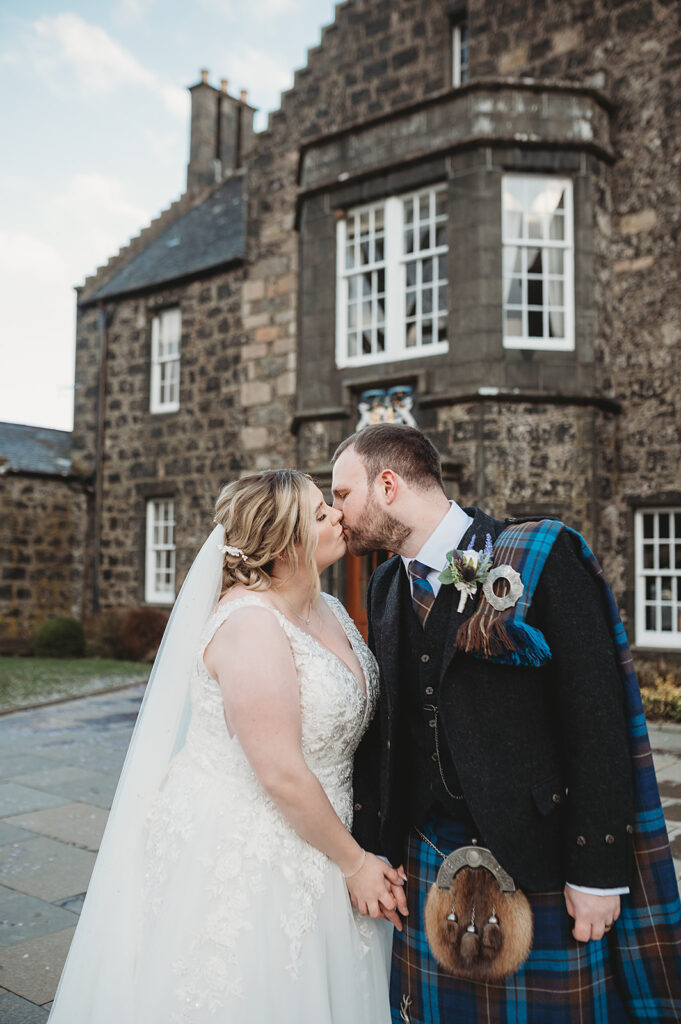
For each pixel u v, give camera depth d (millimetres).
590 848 1521
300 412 10039
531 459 8734
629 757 1573
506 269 9109
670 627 8938
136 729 1914
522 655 1549
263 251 11984
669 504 8867
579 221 9023
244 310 12172
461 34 10641
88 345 14523
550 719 1624
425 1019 1711
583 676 1559
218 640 1775
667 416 8922
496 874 1584
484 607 1604
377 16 10875
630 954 1626
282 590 1910
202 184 16062
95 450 14320
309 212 10250
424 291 9539
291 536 1857
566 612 1590
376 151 9672
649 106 9102
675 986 1582
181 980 1644
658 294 9031
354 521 1817
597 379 9016
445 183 9336
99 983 1751
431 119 9227
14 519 13914
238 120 17031
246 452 12031
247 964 1648
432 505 1788
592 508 8750
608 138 9297
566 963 1574
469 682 1618
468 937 1573
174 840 1754
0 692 9453
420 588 1753
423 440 1843
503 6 9977
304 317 10234
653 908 1593
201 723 1822
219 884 1688
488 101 8906
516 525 1741
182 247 13961
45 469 14172
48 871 3920
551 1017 1562
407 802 1800
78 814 4848
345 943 1755
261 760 1651
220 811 1745
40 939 3174
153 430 13328
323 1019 1673
